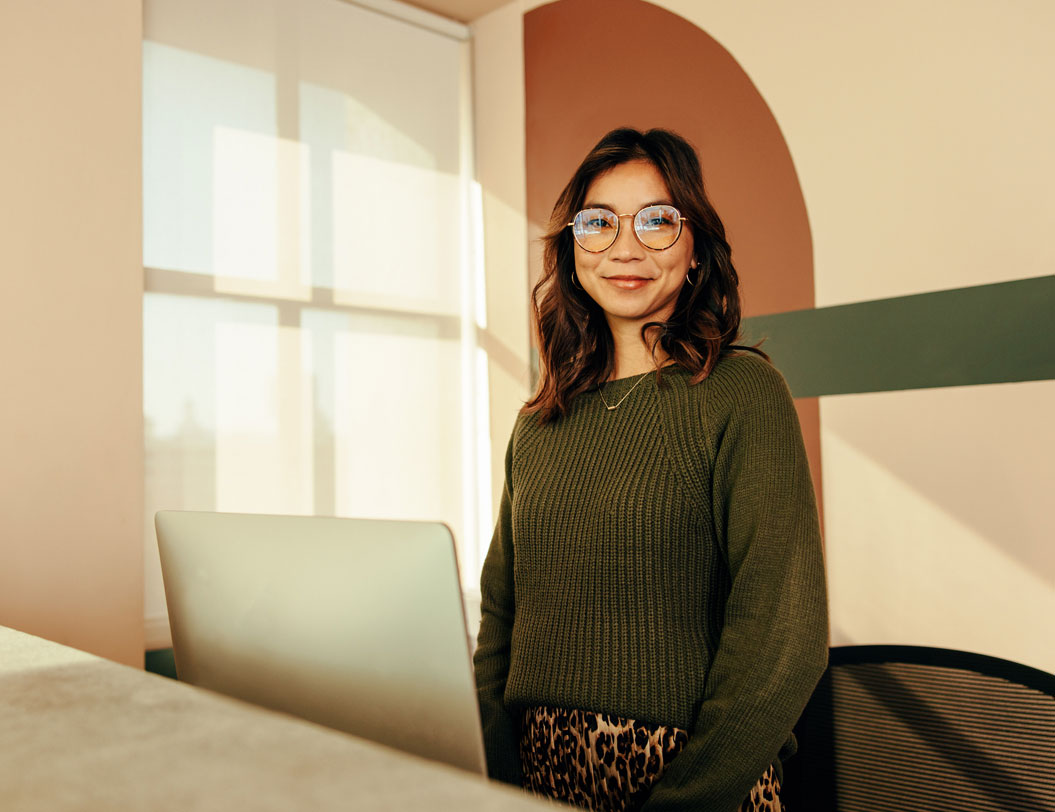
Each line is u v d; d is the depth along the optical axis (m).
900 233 2.56
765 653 0.90
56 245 2.32
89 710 0.69
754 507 0.95
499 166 3.75
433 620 0.71
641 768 0.98
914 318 2.52
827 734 1.32
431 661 0.71
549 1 3.56
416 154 3.65
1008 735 1.18
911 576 2.51
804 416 2.76
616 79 3.32
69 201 2.35
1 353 2.21
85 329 2.36
